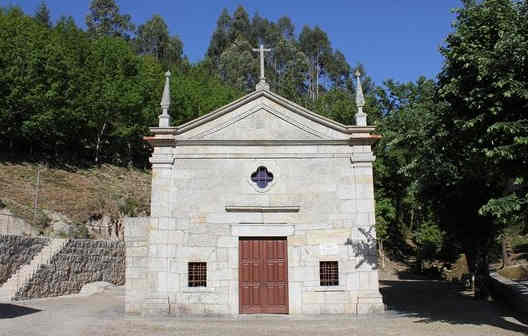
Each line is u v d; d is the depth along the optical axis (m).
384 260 43.91
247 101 18.27
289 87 65.50
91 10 89.94
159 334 13.26
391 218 38.66
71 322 15.28
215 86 69.56
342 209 17.64
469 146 13.90
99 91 47.97
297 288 17.20
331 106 49.62
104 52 53.75
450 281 34.16
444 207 22.86
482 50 13.30
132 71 55.72
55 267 23.45
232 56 90.38
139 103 50.50
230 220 17.56
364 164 17.86
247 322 15.48
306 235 17.52
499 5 13.71
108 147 51.62
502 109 12.99
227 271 17.25
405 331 13.68
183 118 55.47
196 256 17.30
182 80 62.84
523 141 12.02
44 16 75.38
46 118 40.03
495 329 14.08
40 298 21.97
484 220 22.02
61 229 30.80
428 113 15.89
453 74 14.77
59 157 44.81
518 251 43.53
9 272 21.55
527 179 13.19
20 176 36.72
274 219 17.62
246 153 17.97
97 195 38.41
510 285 23.77
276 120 18.20
